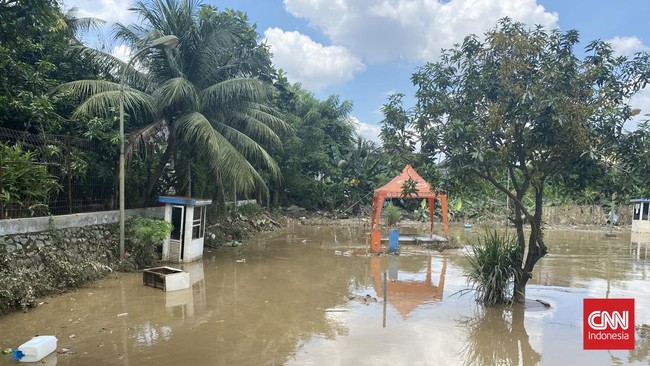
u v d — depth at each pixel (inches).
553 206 1180.5
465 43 330.6
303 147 1156.5
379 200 695.7
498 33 312.7
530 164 339.0
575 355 243.9
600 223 1131.3
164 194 640.4
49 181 385.7
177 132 553.3
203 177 625.0
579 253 628.4
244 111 644.1
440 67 343.3
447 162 317.7
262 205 1136.8
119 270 441.1
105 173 486.0
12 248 336.5
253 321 295.7
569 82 296.8
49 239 378.3
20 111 402.6
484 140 307.3
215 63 589.9
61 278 364.2
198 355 234.4
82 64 538.6
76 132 477.4
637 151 293.7
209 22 565.9
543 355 243.1
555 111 275.9
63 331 269.0
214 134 508.1
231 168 522.3
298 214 1187.3
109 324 284.4
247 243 701.9
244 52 733.9
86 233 429.7
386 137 340.8
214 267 487.8
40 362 221.0
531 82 303.6
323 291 384.5
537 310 327.9
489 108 308.2
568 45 311.7
